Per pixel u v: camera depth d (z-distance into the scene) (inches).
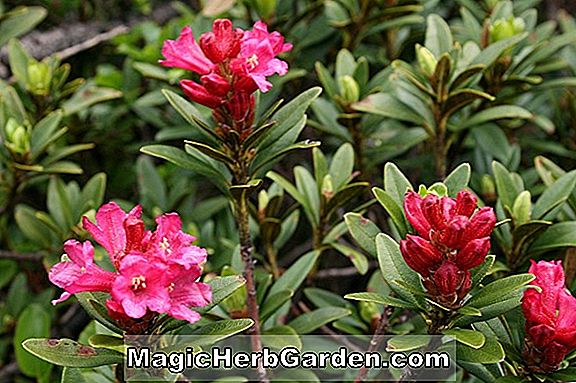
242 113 16.1
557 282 14.9
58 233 21.3
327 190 18.8
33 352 14.6
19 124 21.2
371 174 23.0
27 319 20.2
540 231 17.5
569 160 24.1
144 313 13.9
